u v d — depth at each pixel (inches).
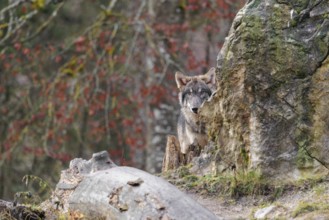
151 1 1046.4
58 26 1131.9
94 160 410.3
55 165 991.0
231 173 443.5
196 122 565.9
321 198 398.3
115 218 367.9
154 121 1023.0
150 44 971.9
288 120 426.0
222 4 986.1
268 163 426.9
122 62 1008.2
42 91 1000.9
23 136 983.6
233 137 446.3
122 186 372.2
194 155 536.7
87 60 1006.4
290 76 427.5
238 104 439.5
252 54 433.7
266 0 439.5
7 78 1050.1
